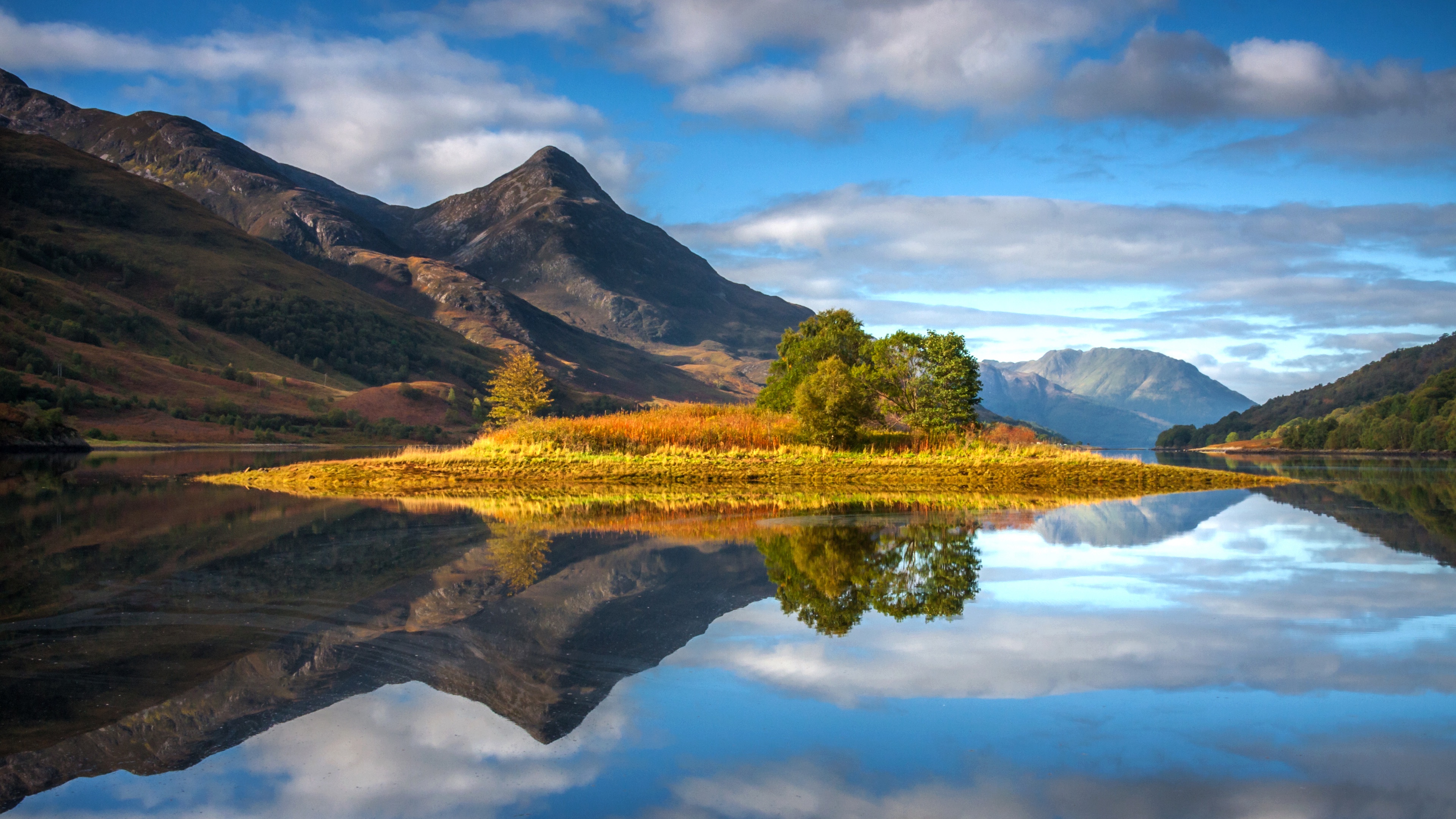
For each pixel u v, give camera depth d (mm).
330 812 4984
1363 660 7988
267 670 7684
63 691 7145
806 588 11320
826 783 5328
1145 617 9727
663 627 9195
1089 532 17141
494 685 7266
